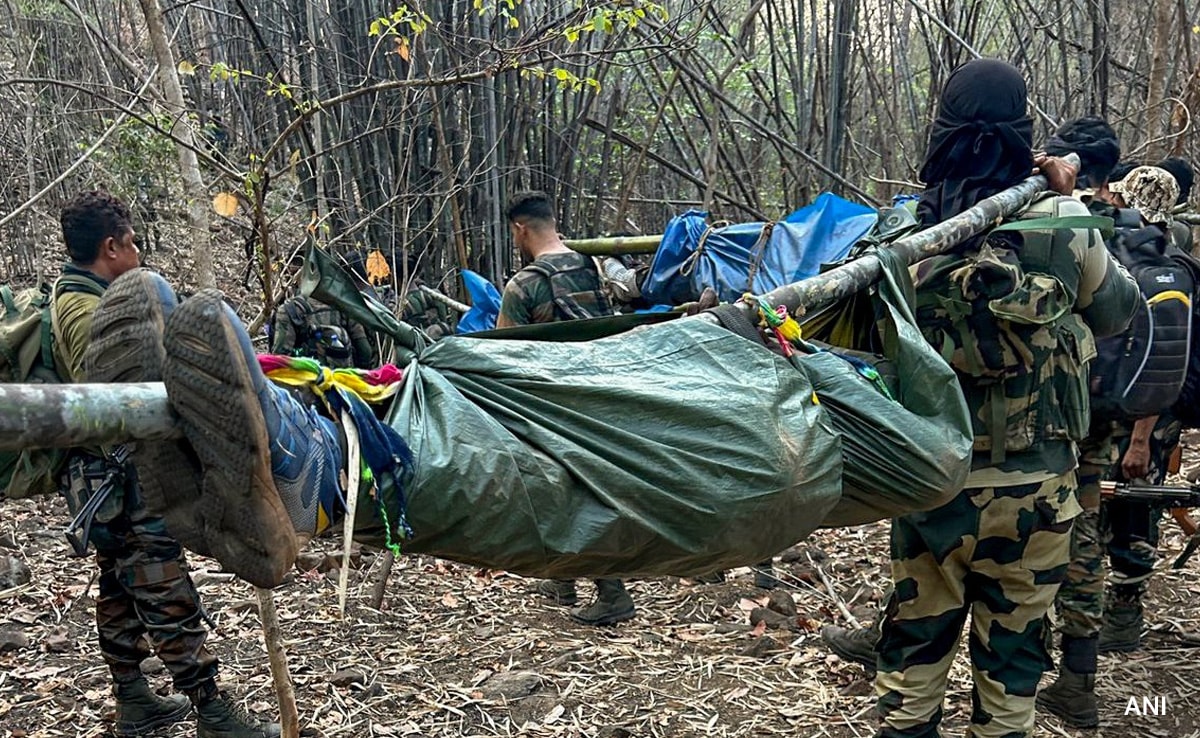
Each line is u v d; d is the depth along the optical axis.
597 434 1.77
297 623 3.92
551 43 5.48
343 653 3.69
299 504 1.49
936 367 2.21
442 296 5.07
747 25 6.46
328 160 5.54
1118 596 3.64
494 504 1.65
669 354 1.95
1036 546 2.49
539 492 1.69
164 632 2.94
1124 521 3.58
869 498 2.14
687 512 1.78
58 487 2.83
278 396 1.49
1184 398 3.39
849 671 3.55
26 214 6.59
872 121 9.01
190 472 1.47
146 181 7.54
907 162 7.83
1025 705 2.57
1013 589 2.53
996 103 2.50
